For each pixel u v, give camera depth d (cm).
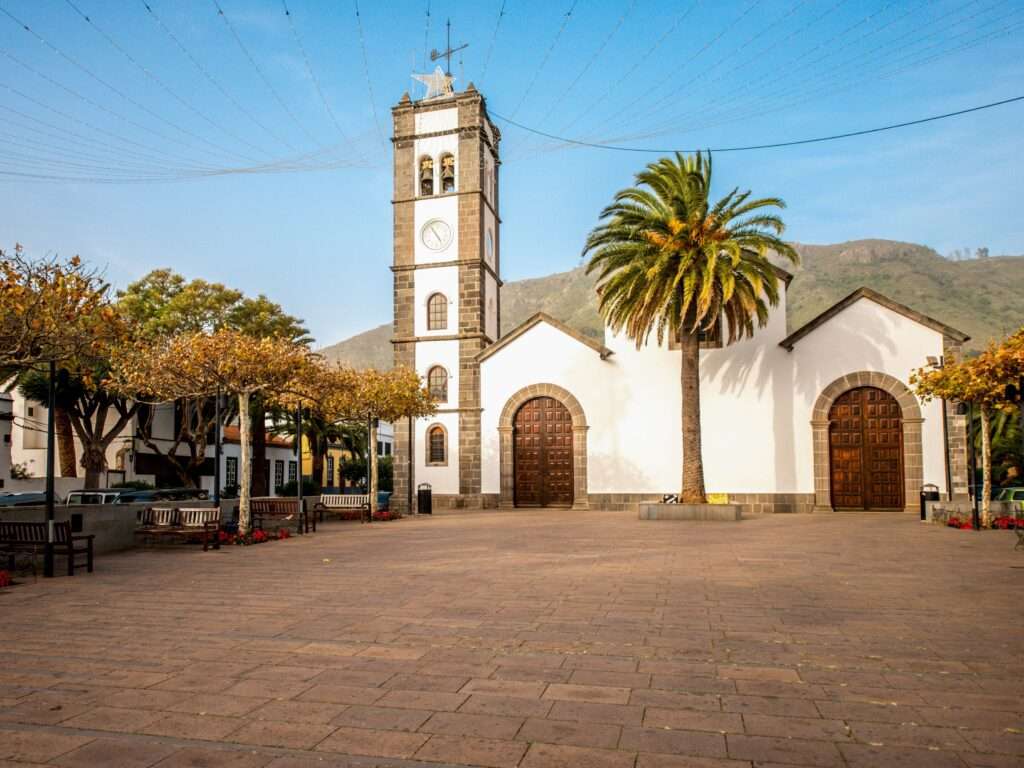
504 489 3478
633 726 553
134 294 3962
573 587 1189
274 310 4234
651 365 3350
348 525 2684
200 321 3884
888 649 779
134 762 495
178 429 4725
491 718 572
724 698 617
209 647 805
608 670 703
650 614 965
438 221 3875
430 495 3347
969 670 700
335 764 489
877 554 1631
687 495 2808
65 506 1667
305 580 1291
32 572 1402
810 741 522
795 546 1798
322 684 664
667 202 2802
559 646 796
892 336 3091
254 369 2047
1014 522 2275
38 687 662
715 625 896
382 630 880
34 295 1349
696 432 2820
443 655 762
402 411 3097
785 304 3198
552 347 3478
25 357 1421
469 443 3569
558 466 3456
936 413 3009
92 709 601
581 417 3397
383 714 583
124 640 841
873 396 3114
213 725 563
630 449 3331
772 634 848
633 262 2741
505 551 1722
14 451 4234
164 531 1823
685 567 1425
